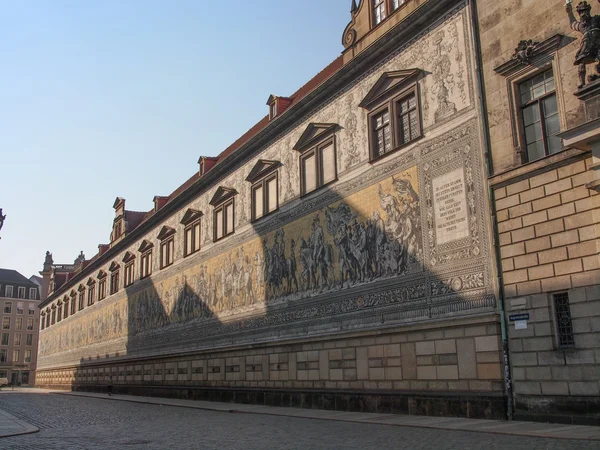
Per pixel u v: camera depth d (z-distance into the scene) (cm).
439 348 2114
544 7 1927
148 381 4891
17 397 5241
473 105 2125
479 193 2052
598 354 1636
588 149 1706
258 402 3183
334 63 3127
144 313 5172
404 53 2488
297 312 2962
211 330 3875
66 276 9081
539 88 1941
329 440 1482
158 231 5059
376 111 2600
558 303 1769
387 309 2375
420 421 1894
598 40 1647
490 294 1959
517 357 1847
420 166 2319
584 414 1650
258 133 3466
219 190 3950
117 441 1614
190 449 1391
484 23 2134
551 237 1798
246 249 3556
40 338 9356
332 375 2628
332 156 2861
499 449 1210
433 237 2211
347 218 2684
